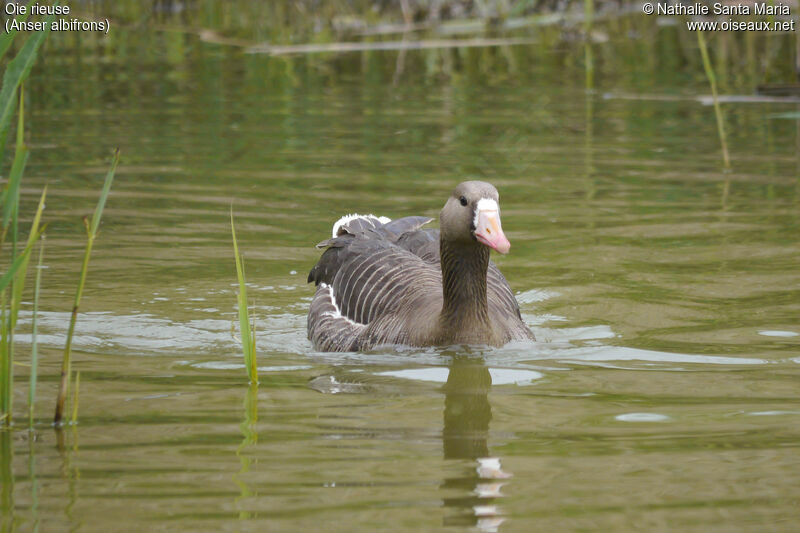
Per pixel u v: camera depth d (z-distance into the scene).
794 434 8.50
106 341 11.66
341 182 18.22
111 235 15.73
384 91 25.05
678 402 9.43
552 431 8.68
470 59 28.48
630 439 8.45
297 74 26.78
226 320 12.67
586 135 21.25
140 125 21.86
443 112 23.00
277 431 8.66
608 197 17.44
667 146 20.41
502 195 17.58
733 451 8.15
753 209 16.59
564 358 10.98
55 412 8.95
